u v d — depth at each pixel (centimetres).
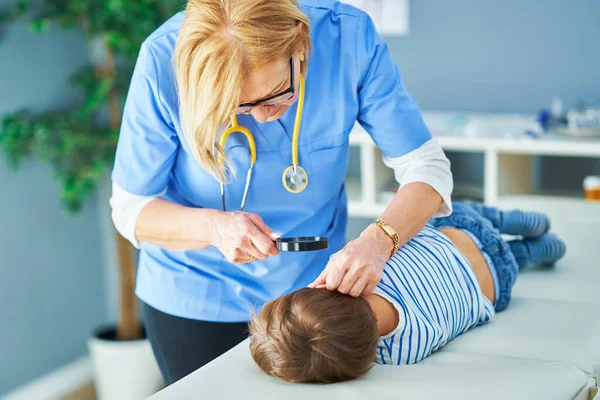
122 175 137
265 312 117
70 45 290
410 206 129
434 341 126
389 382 110
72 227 297
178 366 151
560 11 278
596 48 277
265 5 108
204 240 129
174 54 117
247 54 106
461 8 291
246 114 133
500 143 257
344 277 116
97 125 298
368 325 113
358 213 285
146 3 261
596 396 121
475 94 297
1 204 269
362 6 303
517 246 178
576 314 150
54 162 283
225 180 124
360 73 134
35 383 286
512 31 287
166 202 137
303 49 116
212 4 107
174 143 134
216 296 145
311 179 140
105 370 277
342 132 138
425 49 300
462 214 163
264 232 125
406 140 135
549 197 274
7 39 265
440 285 134
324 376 110
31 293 282
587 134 256
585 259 186
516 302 159
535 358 129
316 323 110
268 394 107
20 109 272
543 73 286
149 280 150
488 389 108
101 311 316
